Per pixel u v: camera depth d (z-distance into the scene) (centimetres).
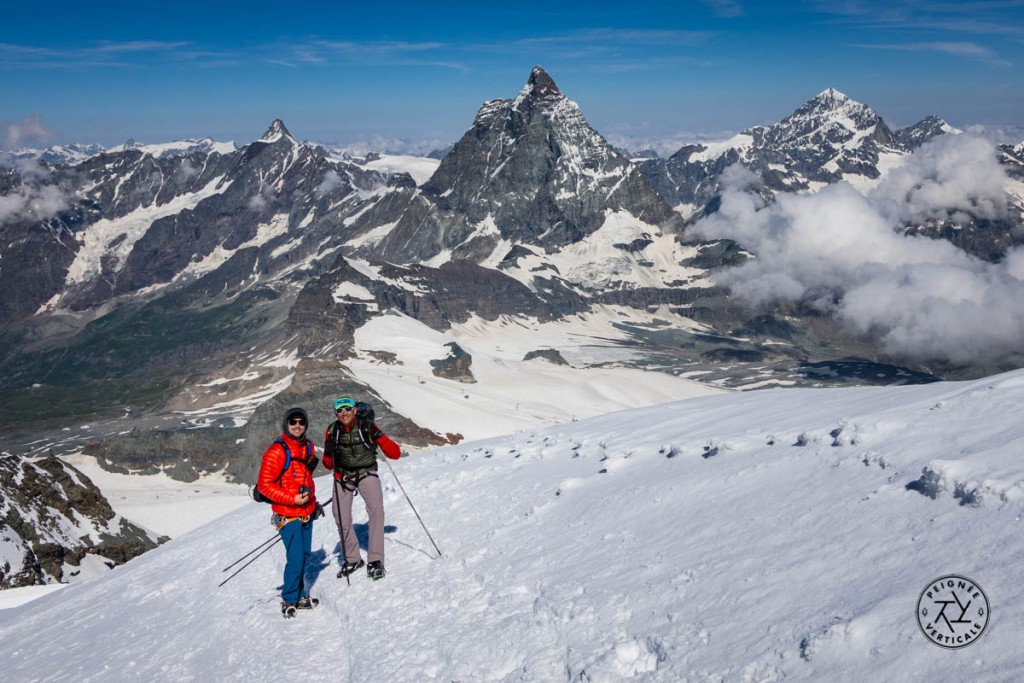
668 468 1378
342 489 1273
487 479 1853
